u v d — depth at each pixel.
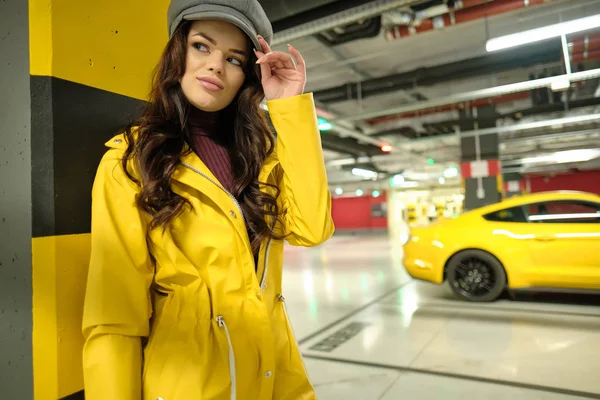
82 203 1.01
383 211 27.98
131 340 0.78
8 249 0.98
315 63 7.33
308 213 0.99
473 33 6.46
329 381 2.92
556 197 4.93
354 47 6.84
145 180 0.80
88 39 1.04
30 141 0.93
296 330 4.25
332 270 8.84
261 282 0.93
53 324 0.93
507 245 4.95
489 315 4.51
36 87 0.95
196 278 0.81
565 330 3.87
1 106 1.00
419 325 4.25
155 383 0.77
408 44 6.80
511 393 2.62
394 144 11.64
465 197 11.61
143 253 0.80
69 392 0.95
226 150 1.04
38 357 0.93
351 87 8.05
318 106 8.60
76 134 1.00
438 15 5.38
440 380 2.86
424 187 27.12
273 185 1.02
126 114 1.14
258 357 0.85
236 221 0.84
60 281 0.94
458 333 3.92
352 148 13.84
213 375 0.78
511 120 10.66
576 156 14.80
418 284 6.60
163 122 0.88
